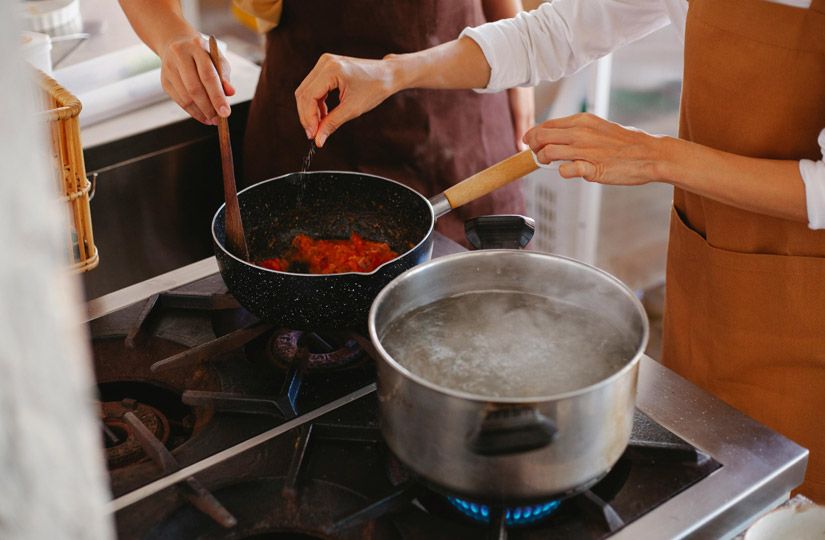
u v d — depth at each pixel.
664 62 2.36
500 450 0.76
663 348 1.62
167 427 1.09
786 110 1.24
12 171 0.34
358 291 1.04
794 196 1.18
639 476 0.96
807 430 1.44
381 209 1.30
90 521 0.41
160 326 1.24
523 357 0.91
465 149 1.90
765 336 1.39
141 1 1.46
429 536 0.89
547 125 1.23
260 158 1.94
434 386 0.78
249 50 3.38
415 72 1.42
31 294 0.35
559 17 1.52
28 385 0.36
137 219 1.96
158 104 1.99
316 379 1.12
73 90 1.89
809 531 0.88
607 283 0.96
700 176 1.20
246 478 0.97
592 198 2.53
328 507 0.93
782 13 1.18
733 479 0.95
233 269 1.07
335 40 1.73
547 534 0.89
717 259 1.38
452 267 1.00
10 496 0.36
